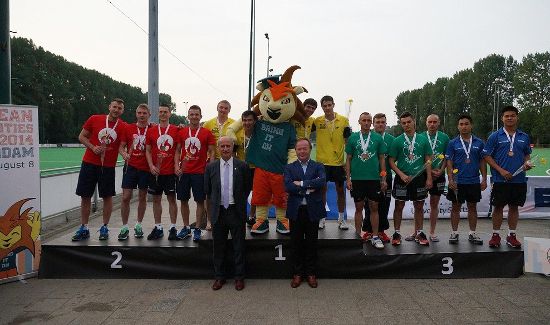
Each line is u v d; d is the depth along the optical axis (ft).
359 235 17.92
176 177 18.75
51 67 198.49
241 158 19.81
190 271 17.33
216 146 20.07
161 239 18.63
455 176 18.71
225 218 16.10
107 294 15.39
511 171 17.47
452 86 227.61
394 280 17.10
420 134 18.85
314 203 16.06
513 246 17.98
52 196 26.23
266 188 18.04
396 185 18.88
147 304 14.37
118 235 19.02
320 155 20.10
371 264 17.30
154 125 18.84
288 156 18.11
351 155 18.52
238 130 19.27
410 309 13.89
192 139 18.19
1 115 16.40
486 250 17.52
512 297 14.98
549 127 171.12
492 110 212.84
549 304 14.30
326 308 13.99
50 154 87.40
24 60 185.37
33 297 15.06
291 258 17.28
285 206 18.24
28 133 17.17
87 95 216.74
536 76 200.23
